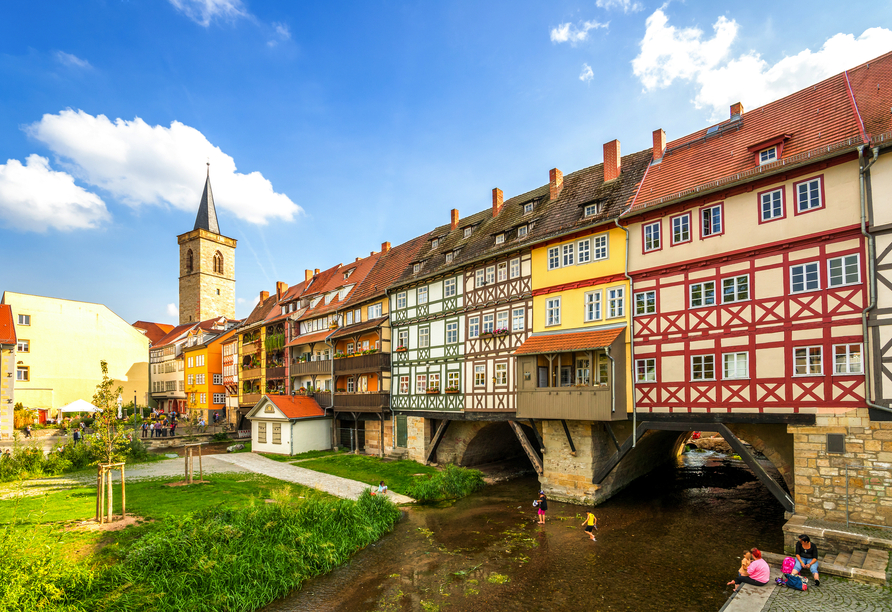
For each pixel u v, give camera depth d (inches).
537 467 794.8
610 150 814.5
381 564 534.9
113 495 703.7
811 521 493.4
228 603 430.3
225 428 1632.6
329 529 573.9
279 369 1462.8
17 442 906.7
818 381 510.6
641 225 677.9
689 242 625.0
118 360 1802.4
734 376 574.2
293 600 458.9
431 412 984.3
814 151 524.1
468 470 879.7
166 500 667.4
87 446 979.3
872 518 470.0
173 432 1470.2
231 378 1798.7
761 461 1074.7
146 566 438.3
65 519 567.2
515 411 815.1
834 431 495.8
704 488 831.7
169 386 2217.0
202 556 460.1
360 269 1406.3
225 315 2674.7
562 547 573.9
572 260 756.0
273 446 1187.9
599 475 711.7
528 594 463.8
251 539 509.7
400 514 688.4
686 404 610.9
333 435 1251.2
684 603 438.6
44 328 1610.5
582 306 735.7
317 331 1393.9
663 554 546.3
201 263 2566.4
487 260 892.6
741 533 605.9
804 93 647.8
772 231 554.9
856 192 498.9
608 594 459.5
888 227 472.4
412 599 458.3
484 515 700.0
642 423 651.5
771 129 632.4
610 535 608.1
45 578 368.8
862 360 483.2
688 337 616.7
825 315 510.3
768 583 432.1
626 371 674.2
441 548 577.9
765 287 556.4
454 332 954.1
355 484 840.3
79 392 1670.8
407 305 1083.3
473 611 435.2
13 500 642.2
